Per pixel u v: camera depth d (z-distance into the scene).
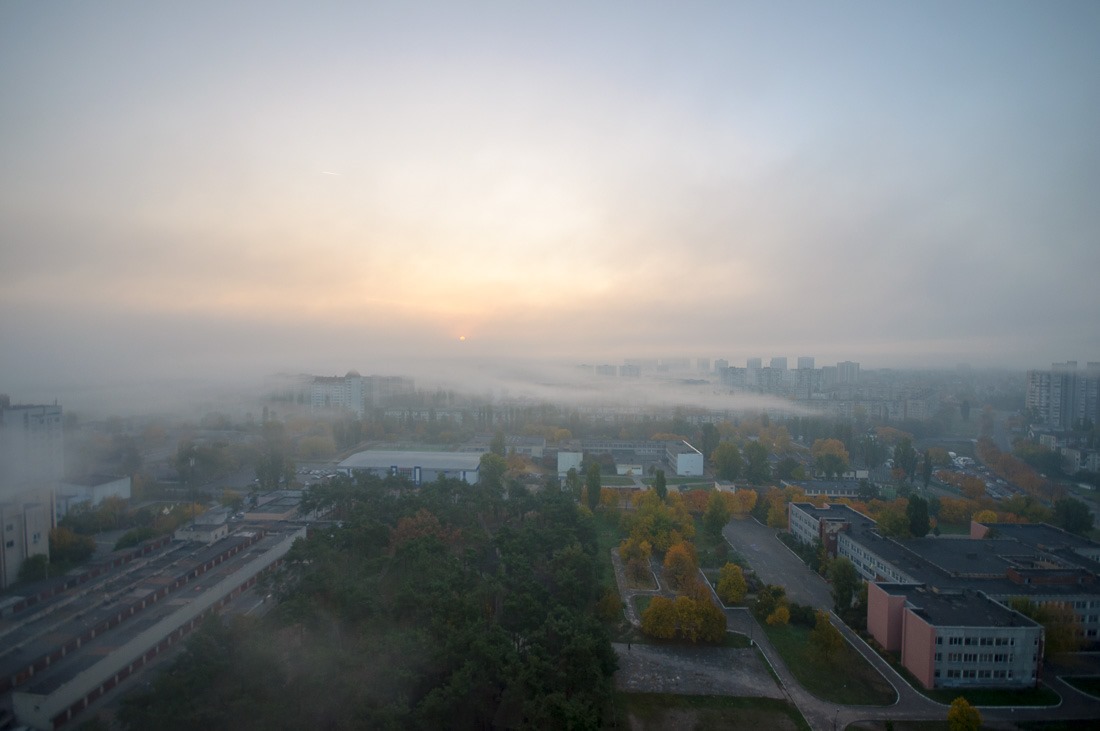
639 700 107.62
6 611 121.44
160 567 142.75
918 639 115.44
